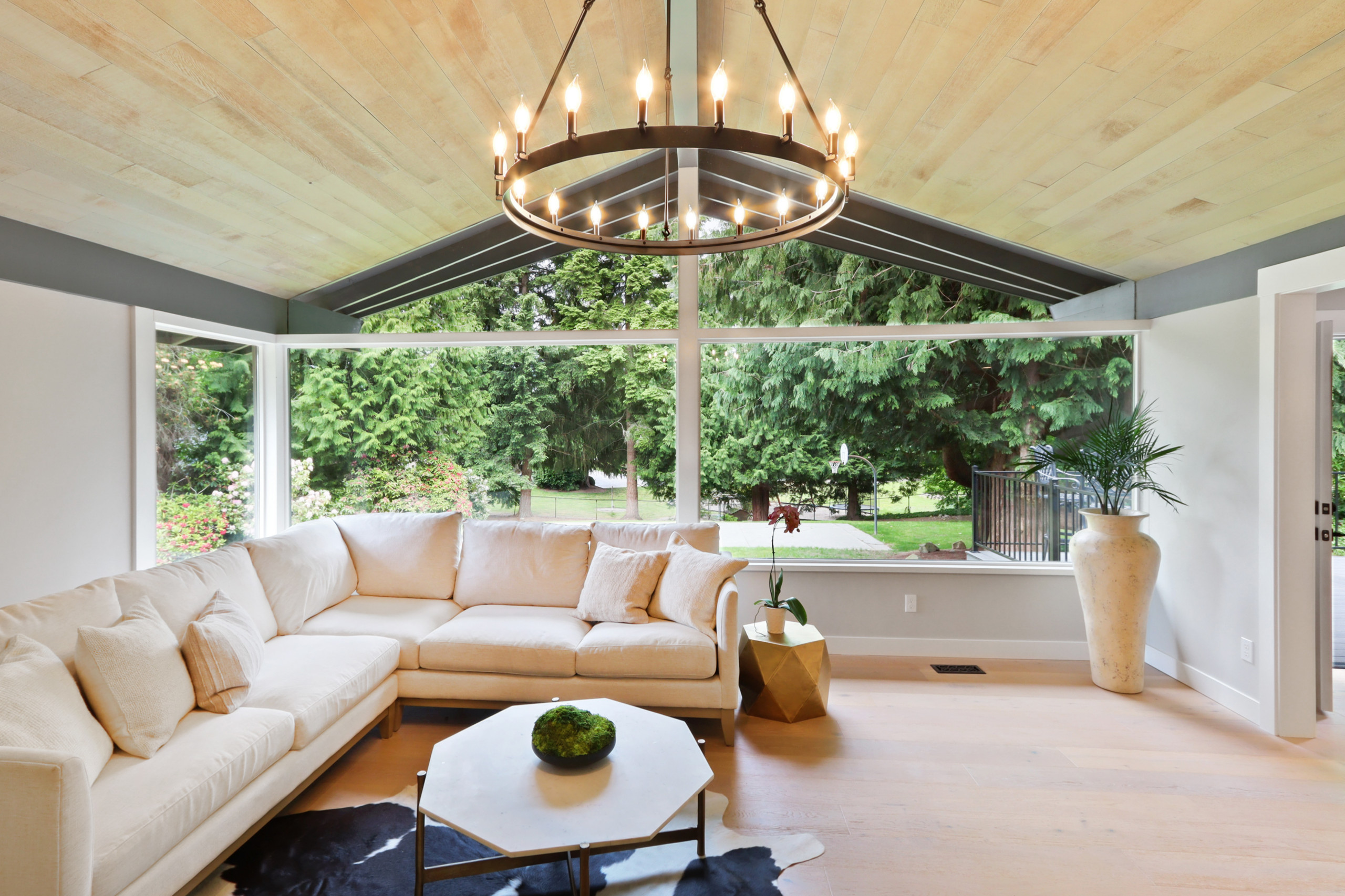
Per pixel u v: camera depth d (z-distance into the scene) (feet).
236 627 8.34
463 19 8.38
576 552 12.35
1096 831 7.70
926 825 7.80
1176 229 11.03
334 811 8.00
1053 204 11.34
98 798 5.69
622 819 5.92
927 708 11.21
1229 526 11.24
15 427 9.36
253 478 14.75
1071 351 13.89
